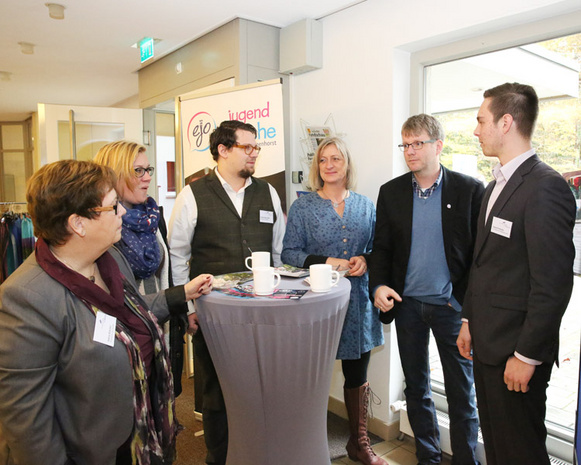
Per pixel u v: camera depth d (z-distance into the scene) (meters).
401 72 2.52
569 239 1.34
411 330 2.12
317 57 2.89
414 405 2.19
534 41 2.08
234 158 1.98
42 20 2.97
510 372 1.39
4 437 1.04
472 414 2.07
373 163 2.62
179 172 2.99
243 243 2.00
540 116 2.10
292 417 1.42
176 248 2.00
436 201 1.99
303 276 1.61
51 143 3.99
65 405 1.11
